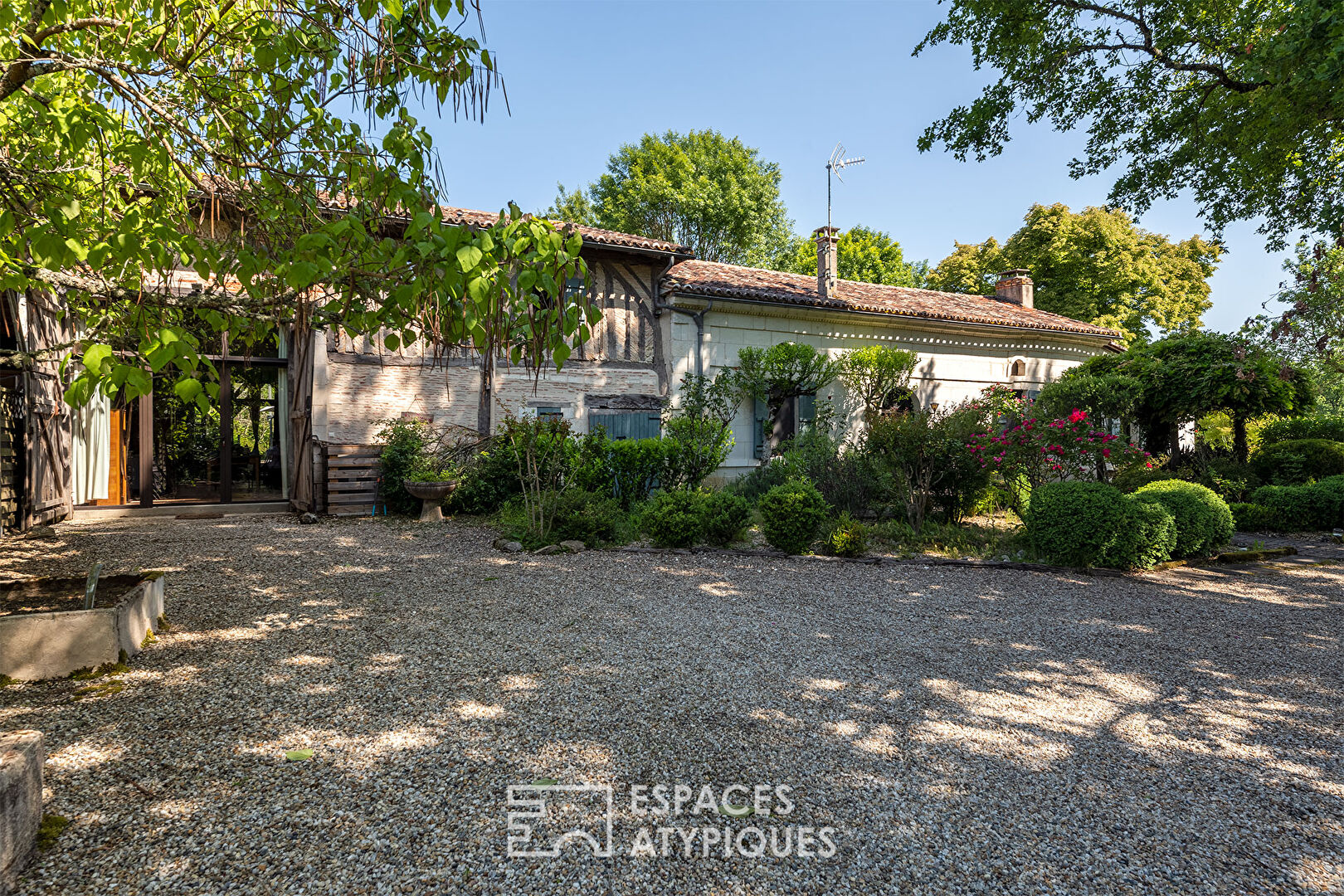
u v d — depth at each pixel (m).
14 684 3.45
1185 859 2.25
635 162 29.81
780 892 2.03
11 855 1.98
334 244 2.99
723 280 13.63
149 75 3.11
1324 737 3.25
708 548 7.69
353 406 10.24
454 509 10.29
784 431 13.35
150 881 2.00
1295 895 2.09
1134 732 3.25
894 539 8.52
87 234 2.71
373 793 2.50
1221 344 12.09
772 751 2.94
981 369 15.89
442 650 4.13
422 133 3.33
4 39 3.13
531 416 10.90
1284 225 11.61
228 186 3.33
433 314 3.19
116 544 7.37
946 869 2.16
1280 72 7.78
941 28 12.16
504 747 2.89
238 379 11.34
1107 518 6.72
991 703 3.55
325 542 7.81
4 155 3.04
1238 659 4.36
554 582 6.01
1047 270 26.02
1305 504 9.86
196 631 4.38
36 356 3.39
